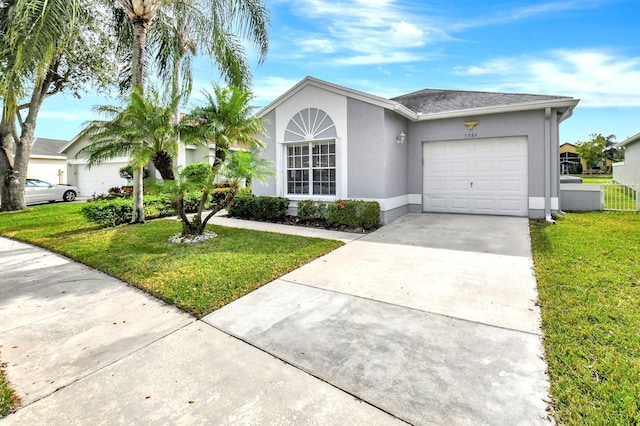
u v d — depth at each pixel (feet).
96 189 68.90
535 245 20.07
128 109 21.88
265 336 10.43
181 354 9.52
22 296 14.12
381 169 29.12
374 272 16.35
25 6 21.66
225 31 32.83
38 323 11.64
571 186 34.78
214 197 40.88
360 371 8.50
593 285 13.30
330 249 20.81
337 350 9.53
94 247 22.02
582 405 7.00
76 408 7.43
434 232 25.29
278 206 32.09
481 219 30.25
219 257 18.92
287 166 34.91
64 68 44.65
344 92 30.27
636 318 10.52
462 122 32.60
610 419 6.58
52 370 8.91
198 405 7.42
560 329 10.07
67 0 22.49
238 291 14.05
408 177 35.42
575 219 28.89
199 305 12.73
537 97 31.35
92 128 24.70
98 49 42.42
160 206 35.32
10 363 9.27
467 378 8.07
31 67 21.80
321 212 30.25
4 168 44.75
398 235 24.68
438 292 13.55
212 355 9.44
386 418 6.91
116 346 10.04
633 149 57.72
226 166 23.17
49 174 76.64
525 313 11.34
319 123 32.12
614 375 7.86
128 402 7.59
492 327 10.50
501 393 7.50
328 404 7.36
